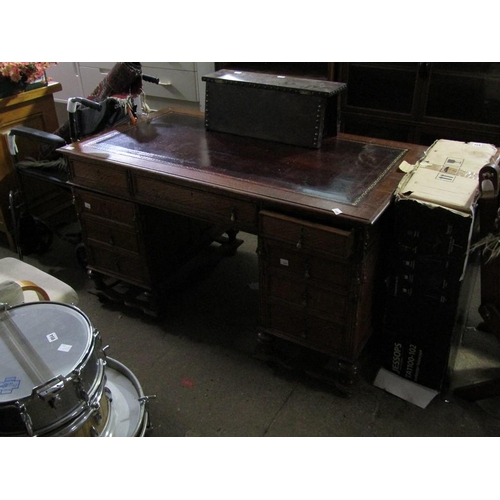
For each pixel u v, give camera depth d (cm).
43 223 276
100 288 248
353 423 187
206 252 267
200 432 185
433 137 270
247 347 223
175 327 236
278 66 311
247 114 219
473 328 229
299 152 207
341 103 284
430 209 162
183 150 211
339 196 171
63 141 234
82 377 138
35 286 179
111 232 224
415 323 186
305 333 193
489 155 192
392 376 202
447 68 253
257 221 181
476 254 193
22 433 134
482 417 188
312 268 177
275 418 190
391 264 181
